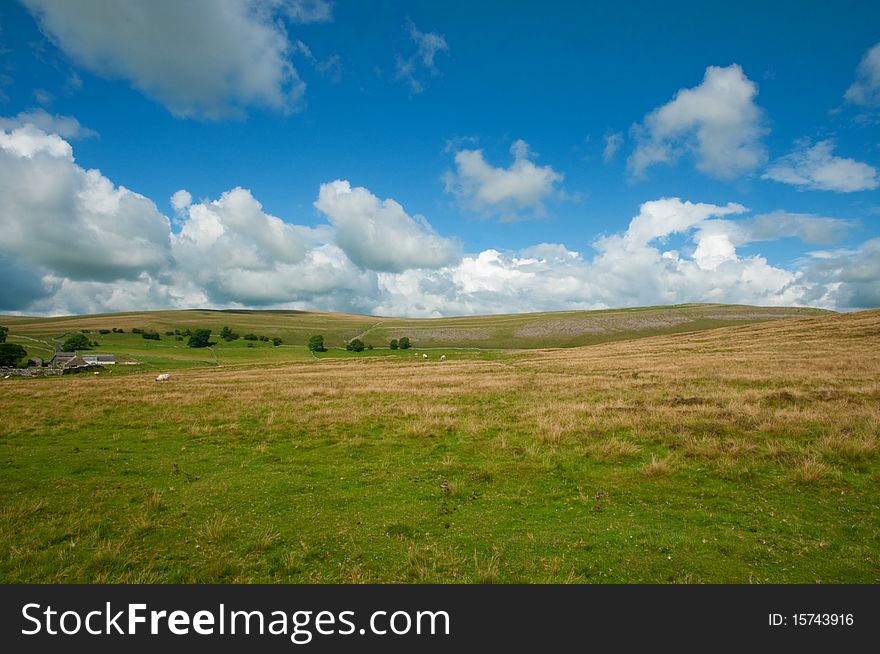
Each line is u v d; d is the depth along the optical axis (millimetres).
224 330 164375
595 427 16328
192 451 15609
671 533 8672
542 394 25234
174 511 10398
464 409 21516
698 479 11305
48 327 192000
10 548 8500
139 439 17344
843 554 7770
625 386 25938
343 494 11367
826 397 18734
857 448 11742
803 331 57375
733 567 7535
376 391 29094
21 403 25891
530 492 11078
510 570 7621
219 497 11273
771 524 8867
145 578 7570
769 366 30891
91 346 131500
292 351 135375
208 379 44750
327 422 19438
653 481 11344
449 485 11516
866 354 34688
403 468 13328
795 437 13641
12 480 12641
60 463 14289
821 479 10625
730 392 21344
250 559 8172
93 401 26531
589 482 11523
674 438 14352
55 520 9750
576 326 178125
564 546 8336
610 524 9156
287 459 14531
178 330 178625
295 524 9617
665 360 42031
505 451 14438
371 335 184625
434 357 77250
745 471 11406
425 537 8859
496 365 50969
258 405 24500
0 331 118312
